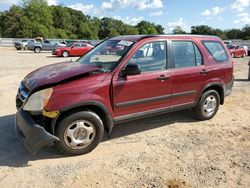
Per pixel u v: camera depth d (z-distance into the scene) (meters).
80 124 4.37
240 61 23.12
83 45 27.61
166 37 5.35
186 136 5.38
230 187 3.75
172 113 6.63
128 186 3.72
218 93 6.36
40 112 4.09
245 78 12.43
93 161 4.34
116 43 5.25
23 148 4.68
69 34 97.94
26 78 4.87
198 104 5.99
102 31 106.88
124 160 4.39
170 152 4.70
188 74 5.54
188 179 3.90
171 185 3.76
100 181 3.82
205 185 3.78
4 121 5.92
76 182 3.79
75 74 4.38
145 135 5.38
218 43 6.31
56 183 3.76
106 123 4.68
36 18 83.62
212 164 4.32
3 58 22.94
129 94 4.77
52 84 4.17
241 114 6.78
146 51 5.01
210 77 5.96
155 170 4.12
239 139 5.29
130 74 4.59
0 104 7.25
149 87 4.98
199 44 5.86
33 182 3.77
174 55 5.40
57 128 4.21
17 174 3.95
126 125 5.83
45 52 33.97
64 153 4.39
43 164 4.21
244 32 84.62
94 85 4.38
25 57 24.94
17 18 78.31
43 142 3.98
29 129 4.04
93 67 4.70
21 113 4.26
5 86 9.73
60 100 4.12
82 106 4.36
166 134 5.45
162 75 5.14
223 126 5.95
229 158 4.53
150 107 5.12
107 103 4.54
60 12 97.12
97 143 4.59
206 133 5.54
